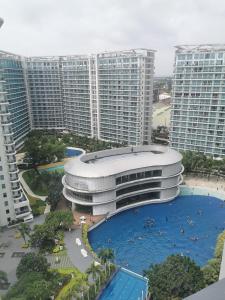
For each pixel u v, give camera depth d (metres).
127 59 144.25
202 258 69.62
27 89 190.00
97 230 82.75
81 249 70.12
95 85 166.00
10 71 155.50
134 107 149.88
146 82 149.38
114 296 54.97
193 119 131.62
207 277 51.72
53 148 137.38
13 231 79.12
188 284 46.56
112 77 154.62
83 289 54.31
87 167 88.19
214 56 117.75
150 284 49.38
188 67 125.56
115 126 164.12
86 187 86.38
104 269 61.31
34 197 100.50
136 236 79.56
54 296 53.69
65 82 186.38
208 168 117.62
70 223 76.00
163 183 97.25
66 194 94.19
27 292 46.78
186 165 118.06
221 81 118.94
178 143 140.25
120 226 84.81
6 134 76.25
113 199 89.38
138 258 69.94
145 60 143.12
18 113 167.62
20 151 159.25
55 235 72.00
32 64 186.62
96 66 160.00
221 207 95.94
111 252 60.09
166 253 71.88
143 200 98.31
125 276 60.72
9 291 50.38
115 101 158.12
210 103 124.62
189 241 77.00
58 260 65.50
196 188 110.81
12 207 81.56
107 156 104.12
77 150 162.50
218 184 114.31
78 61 171.00
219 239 63.75
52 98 195.25
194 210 94.06
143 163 94.62
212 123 127.00
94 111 174.12
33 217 86.50
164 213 92.31
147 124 158.88
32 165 129.75
